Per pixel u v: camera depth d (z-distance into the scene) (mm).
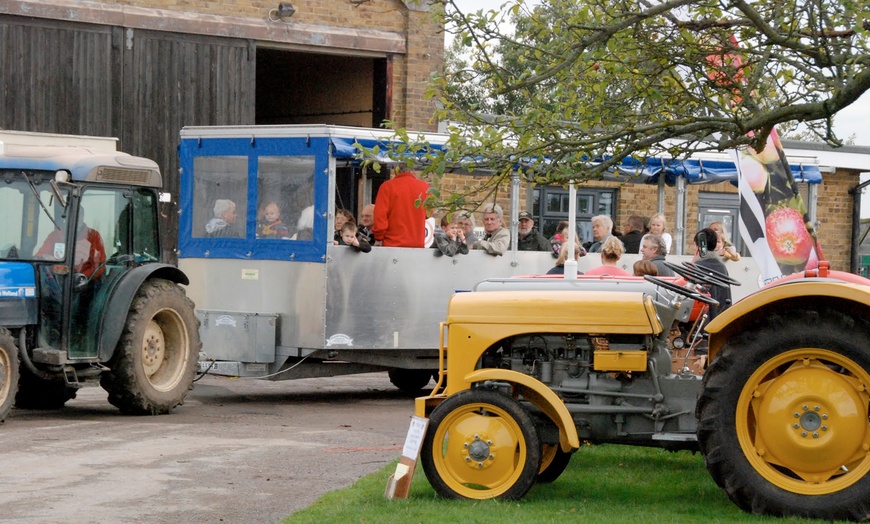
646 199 19078
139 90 17703
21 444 9352
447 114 8438
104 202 11312
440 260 12867
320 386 14727
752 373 6562
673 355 7770
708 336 7344
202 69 18156
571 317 7098
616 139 8344
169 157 17969
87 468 8273
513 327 7148
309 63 22984
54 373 10875
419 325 12719
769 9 8500
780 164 10789
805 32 8188
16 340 10688
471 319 7203
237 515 6773
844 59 7977
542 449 7547
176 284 11766
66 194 10945
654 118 8727
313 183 12242
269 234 12531
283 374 12547
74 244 10930
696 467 8477
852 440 6445
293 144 12367
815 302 6590
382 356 12688
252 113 18578
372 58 20516
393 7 19672
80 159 11094
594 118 8516
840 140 8367
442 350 7270
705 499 7148
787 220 10781
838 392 6473
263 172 12562
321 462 8641
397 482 6988
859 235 23109
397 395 13820
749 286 14820
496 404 6996
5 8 16594
